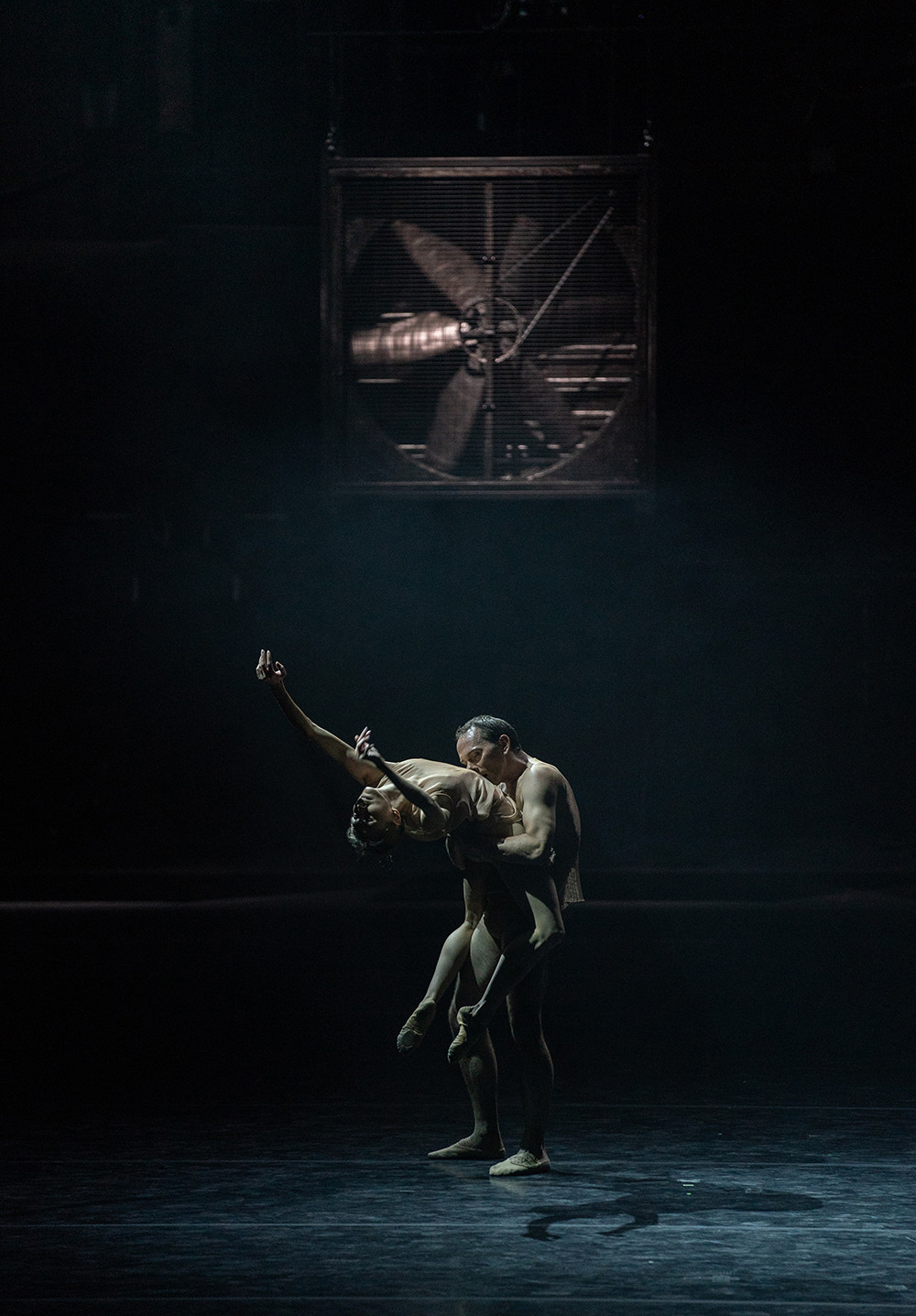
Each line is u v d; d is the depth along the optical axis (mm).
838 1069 8961
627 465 20219
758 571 25453
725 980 12852
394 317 20328
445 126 22984
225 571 25625
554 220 20094
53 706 26000
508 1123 7641
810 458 25125
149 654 26016
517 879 6301
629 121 22797
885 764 25812
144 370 24953
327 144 20297
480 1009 6020
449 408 20297
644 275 20016
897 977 13008
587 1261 5309
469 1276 5141
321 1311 4789
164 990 12250
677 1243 5527
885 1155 6875
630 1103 8047
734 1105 7965
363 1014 11031
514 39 22578
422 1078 8734
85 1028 10414
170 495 25391
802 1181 6402
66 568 25703
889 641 25672
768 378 24812
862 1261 5305
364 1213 5945
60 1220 5848
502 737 6562
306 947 15203
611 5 22250
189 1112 7836
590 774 25906
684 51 22469
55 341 24750
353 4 22844
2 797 25953
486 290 20141
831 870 22500
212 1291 4980
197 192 23734
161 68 23547
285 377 25016
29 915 18531
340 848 26031
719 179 22938
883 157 22719
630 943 15547
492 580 25641
